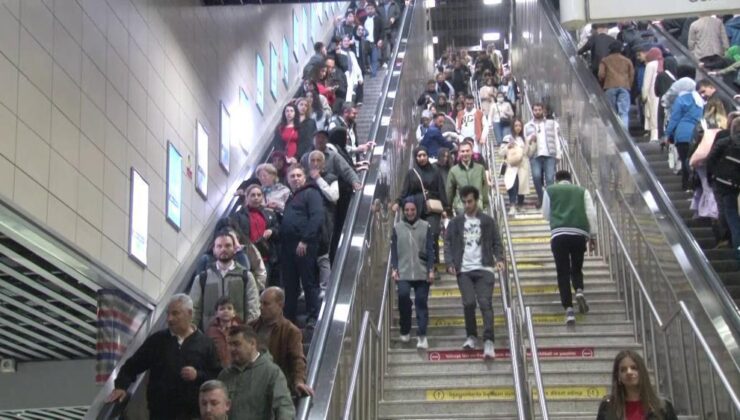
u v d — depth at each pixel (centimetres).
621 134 1026
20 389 1234
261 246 941
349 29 2156
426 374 824
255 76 1513
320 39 2141
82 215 840
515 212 1262
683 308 706
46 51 795
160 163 1052
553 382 797
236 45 1415
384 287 883
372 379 757
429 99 1798
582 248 902
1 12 727
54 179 791
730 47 1425
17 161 731
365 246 794
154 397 626
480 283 856
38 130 770
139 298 966
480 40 3453
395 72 1455
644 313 840
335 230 977
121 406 672
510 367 834
